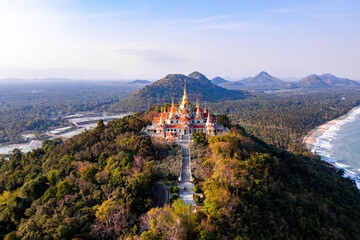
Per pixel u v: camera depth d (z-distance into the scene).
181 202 69.50
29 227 72.00
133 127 158.38
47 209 82.25
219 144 113.38
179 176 102.94
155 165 108.06
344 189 135.25
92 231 70.44
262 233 75.81
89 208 79.44
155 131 162.50
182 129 152.50
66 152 147.38
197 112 165.50
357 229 98.56
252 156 110.88
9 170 161.75
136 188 86.00
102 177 97.88
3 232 85.56
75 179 103.00
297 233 84.00
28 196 102.69
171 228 62.41
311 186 123.38
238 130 164.12
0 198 108.25
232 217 73.19
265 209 84.38
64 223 71.56
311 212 95.38
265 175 101.69
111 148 129.12
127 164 104.50
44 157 164.75
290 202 94.19
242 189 86.75
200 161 113.19
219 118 175.88
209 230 65.69
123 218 73.69
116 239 71.06
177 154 120.00
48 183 110.00
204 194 89.44
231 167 97.25
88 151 136.12
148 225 70.44
